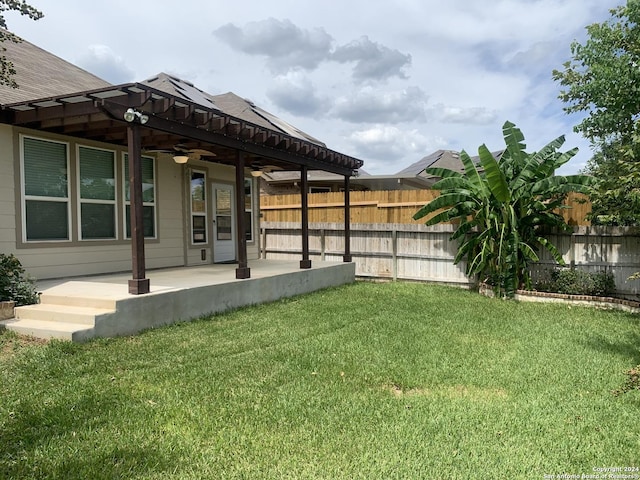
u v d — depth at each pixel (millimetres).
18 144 6543
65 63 9641
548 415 3344
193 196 9852
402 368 4371
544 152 8531
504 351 5043
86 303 5371
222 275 7953
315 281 9430
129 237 8305
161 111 5648
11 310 5316
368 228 11523
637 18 6934
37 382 3682
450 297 8750
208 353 4703
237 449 2752
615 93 7195
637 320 6812
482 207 9000
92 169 7617
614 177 7438
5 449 2662
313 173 16266
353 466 2594
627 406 3529
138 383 3758
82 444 2740
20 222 6594
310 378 4043
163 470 2508
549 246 8547
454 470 2580
